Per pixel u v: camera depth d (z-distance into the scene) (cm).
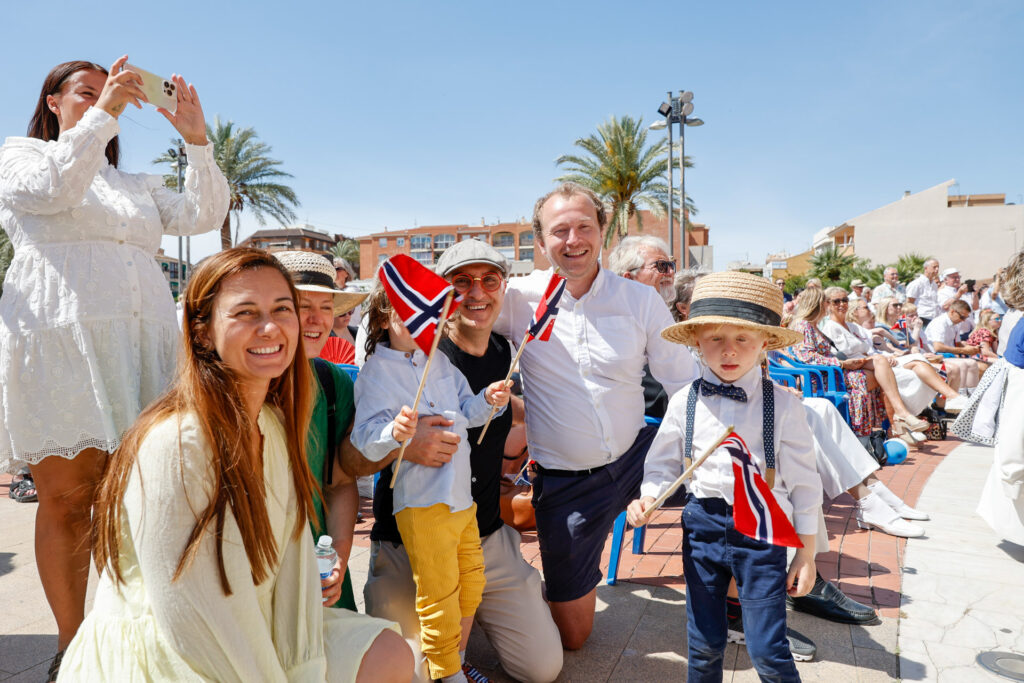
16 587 336
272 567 162
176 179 2742
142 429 152
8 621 300
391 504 259
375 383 240
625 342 301
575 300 307
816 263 4609
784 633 217
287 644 172
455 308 257
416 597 240
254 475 158
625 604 336
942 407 765
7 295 230
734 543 227
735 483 216
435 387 249
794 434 234
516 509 407
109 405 229
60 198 216
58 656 236
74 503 238
